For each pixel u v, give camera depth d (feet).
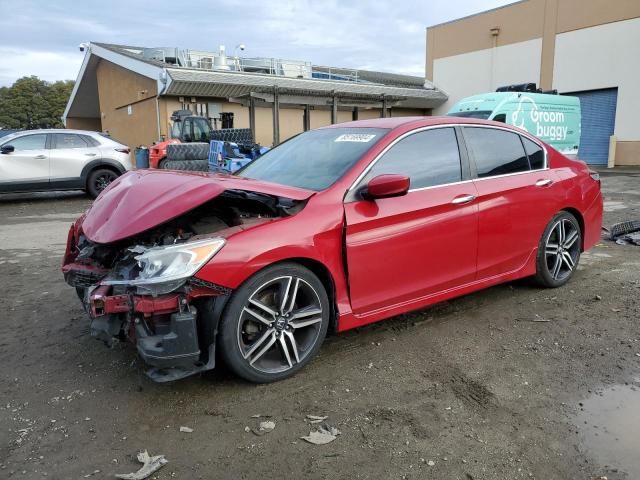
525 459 8.04
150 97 75.05
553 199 15.05
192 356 9.03
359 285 11.10
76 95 104.17
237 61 81.30
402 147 12.10
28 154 37.47
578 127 52.01
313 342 10.71
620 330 12.84
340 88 82.07
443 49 95.25
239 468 7.87
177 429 8.85
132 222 9.53
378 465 7.91
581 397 9.80
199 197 9.61
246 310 9.69
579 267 18.44
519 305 14.60
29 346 12.23
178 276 8.84
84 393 10.02
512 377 10.56
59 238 25.57
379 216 11.13
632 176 55.62
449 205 12.34
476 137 13.65
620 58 70.38
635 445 8.38
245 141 52.80
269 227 9.94
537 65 80.53
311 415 9.20
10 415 9.29
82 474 7.75
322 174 11.75
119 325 9.45
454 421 9.04
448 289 12.84
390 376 10.61
